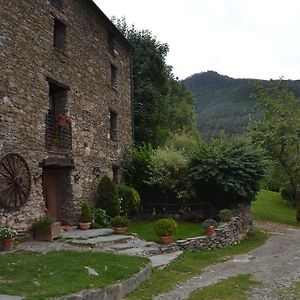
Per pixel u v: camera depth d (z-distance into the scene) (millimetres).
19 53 11664
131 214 18656
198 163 17625
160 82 28062
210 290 8602
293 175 26859
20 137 11539
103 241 11812
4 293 6473
